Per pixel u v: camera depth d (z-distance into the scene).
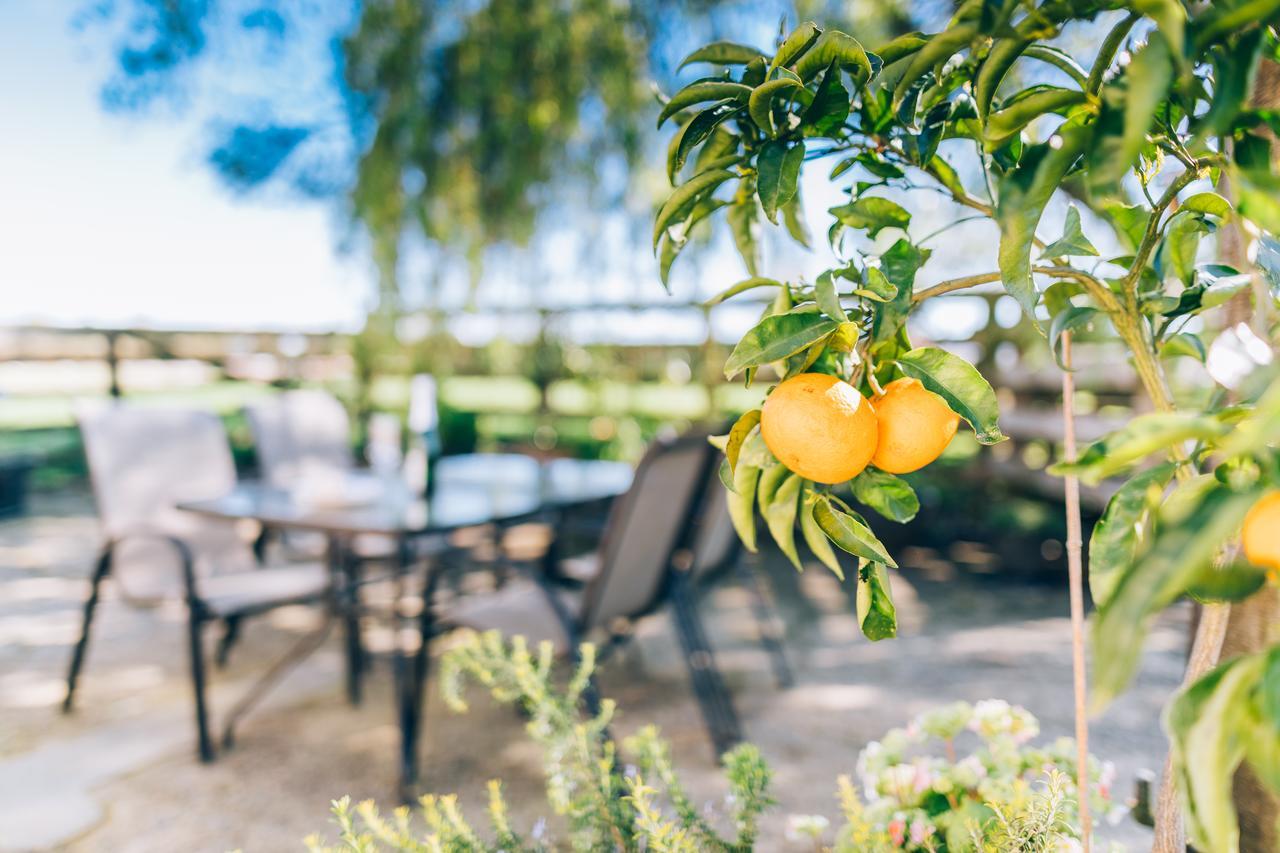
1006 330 5.03
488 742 2.42
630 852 1.07
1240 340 0.60
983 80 0.65
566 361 5.81
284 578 2.64
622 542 2.16
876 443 0.68
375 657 3.13
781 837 1.88
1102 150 0.55
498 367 5.96
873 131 0.80
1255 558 0.48
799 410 0.64
